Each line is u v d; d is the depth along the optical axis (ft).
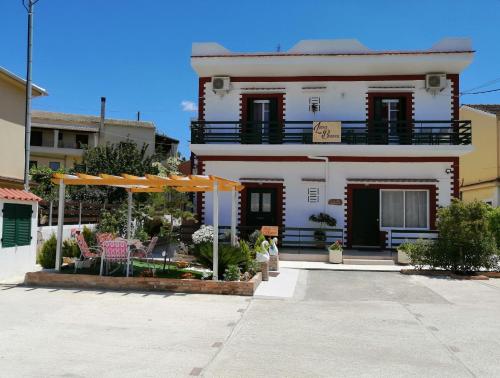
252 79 67.36
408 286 42.47
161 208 62.18
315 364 21.08
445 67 63.72
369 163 64.54
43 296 35.04
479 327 28.22
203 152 65.51
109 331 25.86
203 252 42.11
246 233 65.16
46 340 23.85
